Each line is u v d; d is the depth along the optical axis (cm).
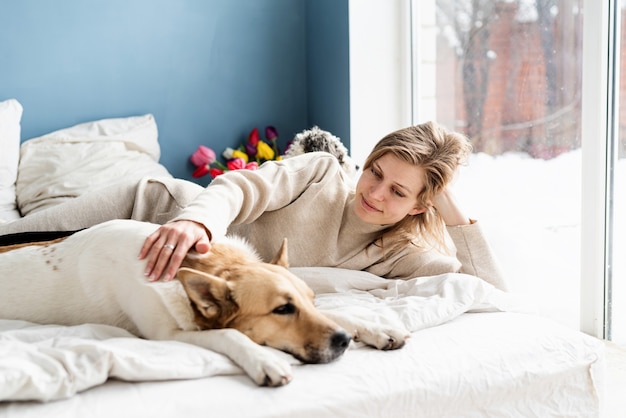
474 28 303
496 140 295
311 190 194
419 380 125
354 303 160
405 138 182
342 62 349
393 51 350
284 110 388
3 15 321
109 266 138
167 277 134
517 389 136
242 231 195
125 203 185
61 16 333
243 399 110
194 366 115
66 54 335
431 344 138
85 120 343
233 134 377
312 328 125
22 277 142
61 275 141
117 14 343
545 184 270
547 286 267
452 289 162
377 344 133
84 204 181
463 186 315
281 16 381
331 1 355
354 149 348
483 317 156
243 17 372
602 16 236
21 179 304
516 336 145
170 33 356
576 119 252
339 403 115
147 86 354
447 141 185
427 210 192
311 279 179
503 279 191
